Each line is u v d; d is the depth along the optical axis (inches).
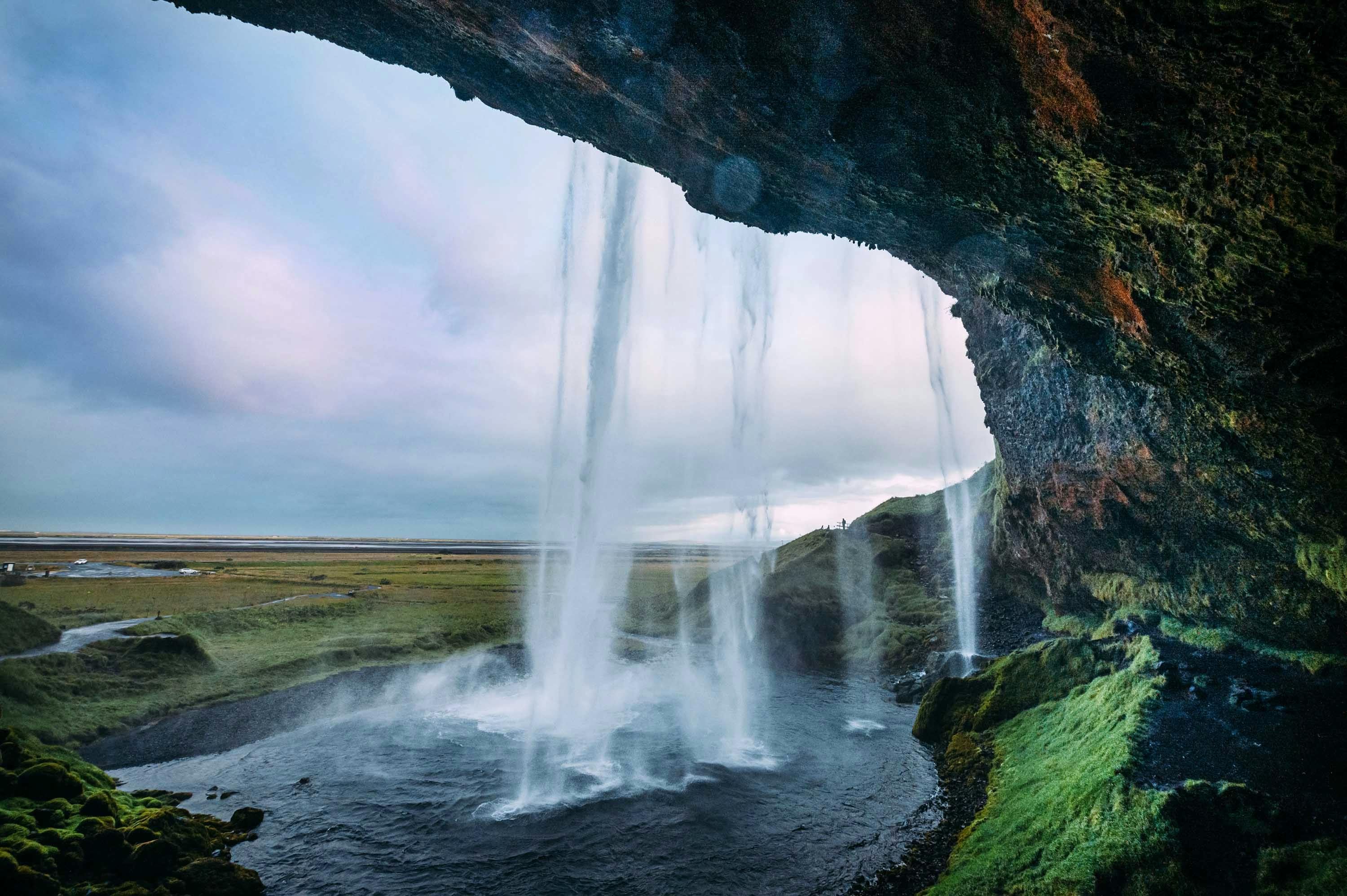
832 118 368.2
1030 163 360.8
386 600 1926.7
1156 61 277.7
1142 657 671.8
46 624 1125.1
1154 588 828.0
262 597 1889.8
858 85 342.0
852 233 510.0
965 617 1272.1
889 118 358.0
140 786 702.5
